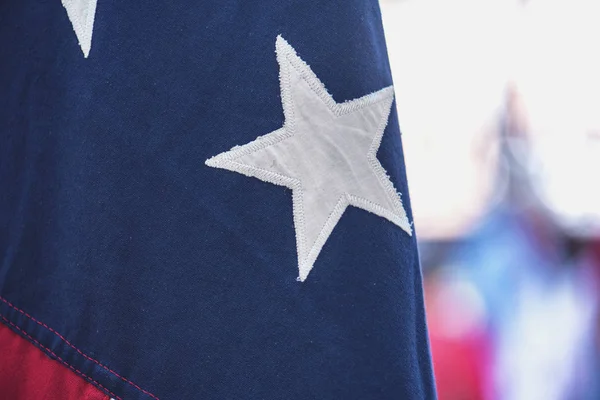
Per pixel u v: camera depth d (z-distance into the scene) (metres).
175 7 0.38
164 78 0.38
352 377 0.38
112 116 0.38
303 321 0.38
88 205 0.38
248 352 0.38
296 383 0.38
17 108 0.39
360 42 0.39
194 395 0.38
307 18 0.39
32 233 0.39
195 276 0.38
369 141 0.39
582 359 0.94
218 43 0.38
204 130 0.38
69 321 0.38
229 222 0.38
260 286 0.38
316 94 0.39
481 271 1.00
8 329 0.39
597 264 1.01
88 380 0.38
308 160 0.39
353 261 0.39
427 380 0.40
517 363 0.92
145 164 0.38
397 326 0.39
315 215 0.39
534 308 0.96
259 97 0.38
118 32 0.38
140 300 0.38
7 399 0.39
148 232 0.38
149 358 0.38
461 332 0.92
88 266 0.38
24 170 0.39
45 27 0.39
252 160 0.38
